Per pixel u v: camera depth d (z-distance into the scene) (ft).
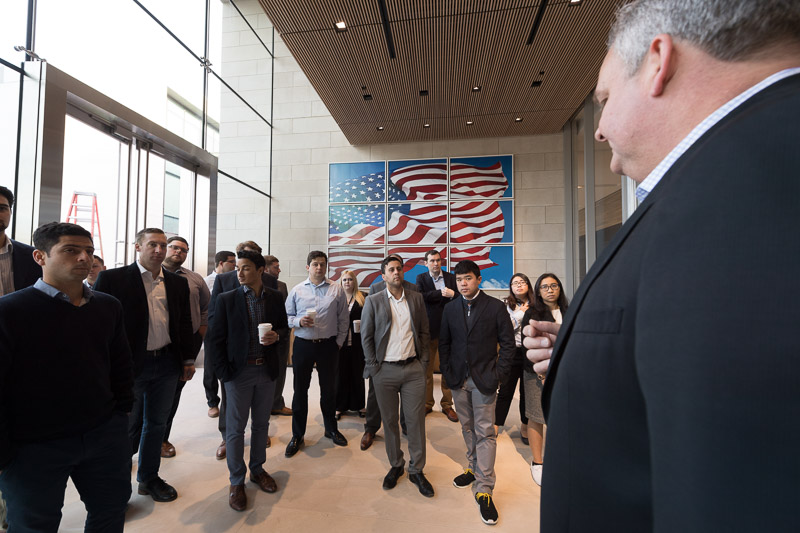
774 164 0.76
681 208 0.91
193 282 10.35
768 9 1.10
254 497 7.26
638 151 1.46
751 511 0.63
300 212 21.07
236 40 21.48
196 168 16.15
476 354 7.14
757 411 0.65
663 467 0.85
